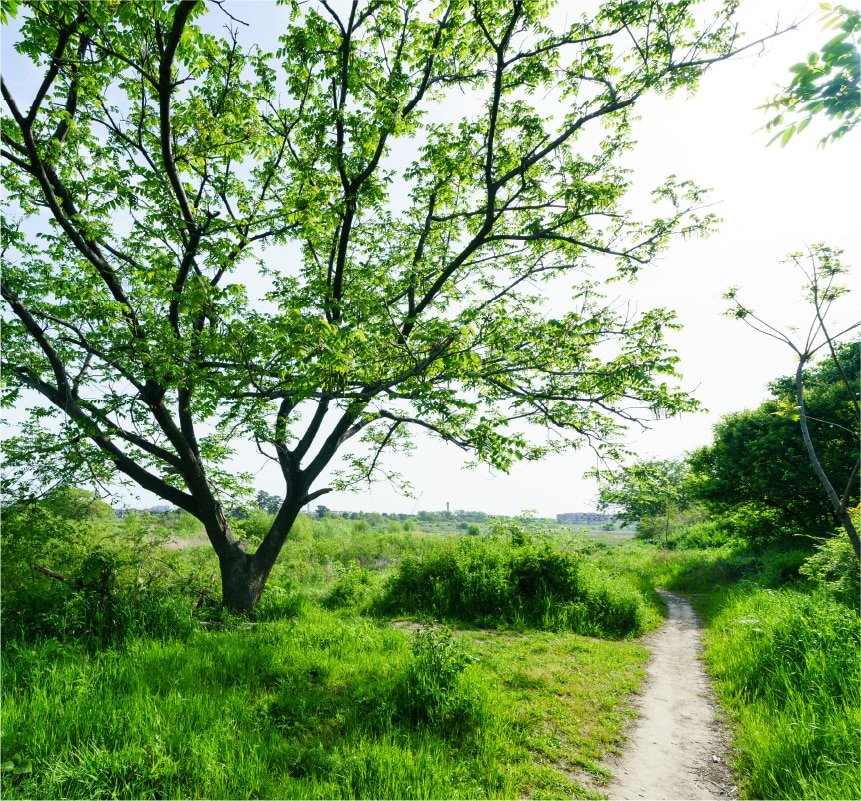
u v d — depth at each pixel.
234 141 8.71
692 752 5.53
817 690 5.64
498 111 10.05
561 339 8.32
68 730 4.51
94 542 9.70
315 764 4.55
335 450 11.44
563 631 10.22
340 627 8.96
